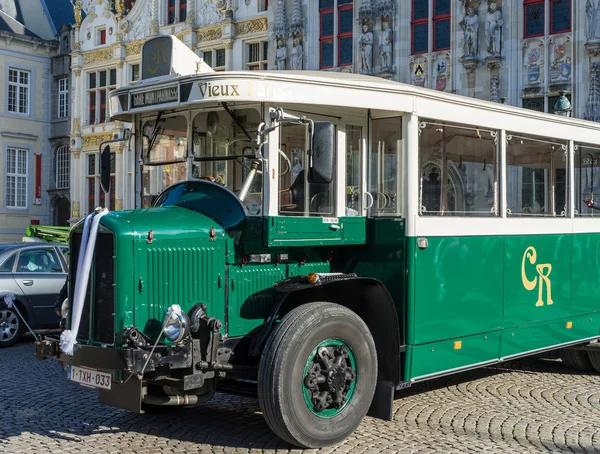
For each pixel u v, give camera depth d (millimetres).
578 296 9094
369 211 7066
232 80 6027
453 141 7367
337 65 25609
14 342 12461
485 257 7680
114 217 5973
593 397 8242
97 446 6270
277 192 6227
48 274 13055
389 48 24047
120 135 7082
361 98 6590
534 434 6656
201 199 6484
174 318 5629
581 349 9383
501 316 7898
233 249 6289
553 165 8758
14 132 39156
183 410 7559
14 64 39188
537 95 21234
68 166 40094
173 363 5676
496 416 7297
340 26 25719
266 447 6219
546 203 8617
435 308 7102
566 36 20750
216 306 6180
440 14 23344
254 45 30141
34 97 40000
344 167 6785
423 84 23406
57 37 40281
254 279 6441
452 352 7305
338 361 6246
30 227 22297
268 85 6094
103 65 35531
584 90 20328
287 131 6328
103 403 5996
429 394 8320
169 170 6797
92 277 5938
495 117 7859
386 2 24031
